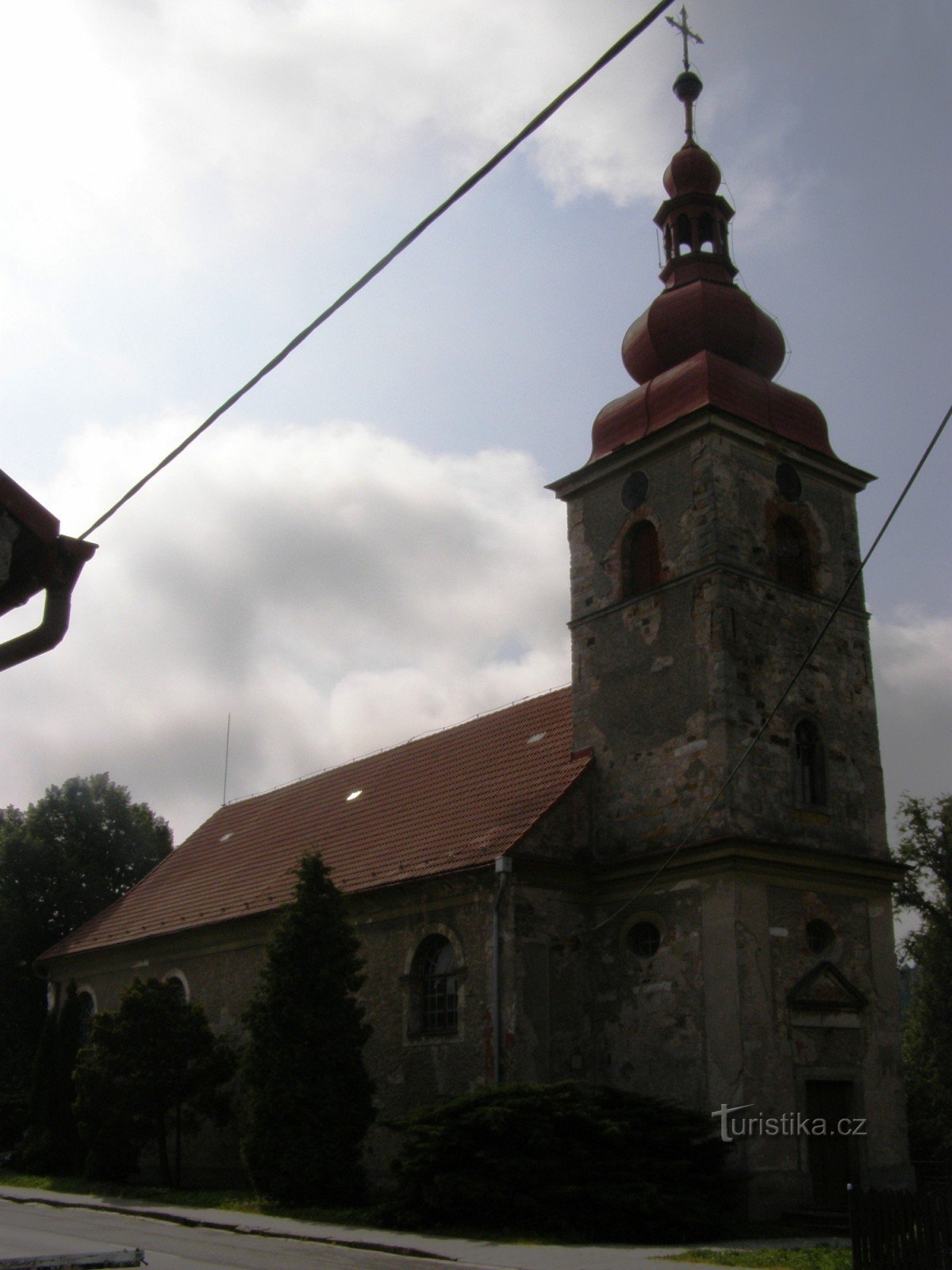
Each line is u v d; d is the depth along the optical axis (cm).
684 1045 2252
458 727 3350
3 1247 1753
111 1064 2752
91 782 4753
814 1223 2056
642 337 2791
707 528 2481
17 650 801
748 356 2744
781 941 2284
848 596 2711
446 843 2641
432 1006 2492
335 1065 2330
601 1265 1569
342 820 3262
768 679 2456
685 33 3064
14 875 4269
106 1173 2897
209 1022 3098
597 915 2483
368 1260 1659
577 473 2781
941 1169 2559
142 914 3606
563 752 2722
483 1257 1656
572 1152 1936
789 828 2389
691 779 2389
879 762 2641
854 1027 2366
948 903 4125
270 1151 2300
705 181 2914
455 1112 2011
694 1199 1911
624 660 2605
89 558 821
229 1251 1755
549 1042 2330
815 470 2714
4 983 4116
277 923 2561
